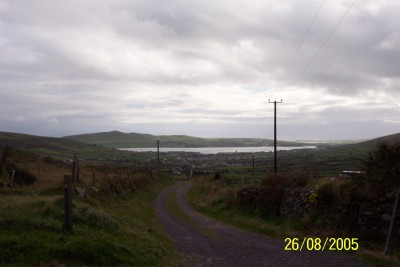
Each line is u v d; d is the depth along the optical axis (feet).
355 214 51.67
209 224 79.77
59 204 50.72
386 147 51.52
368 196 51.03
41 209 46.83
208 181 205.98
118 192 102.89
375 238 48.70
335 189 58.03
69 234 40.04
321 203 60.95
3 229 37.68
